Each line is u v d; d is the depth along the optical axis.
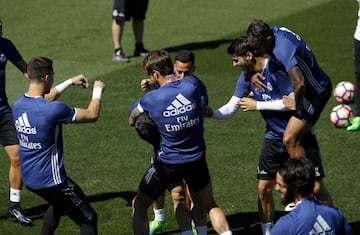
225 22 24.66
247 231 11.92
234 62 11.13
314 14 25.08
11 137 12.13
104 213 12.52
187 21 24.84
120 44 21.17
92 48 22.41
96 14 25.66
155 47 22.48
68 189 10.41
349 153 14.72
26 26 24.72
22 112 10.23
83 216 10.55
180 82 10.27
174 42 22.84
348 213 12.31
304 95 11.00
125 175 14.01
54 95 11.21
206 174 10.61
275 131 11.24
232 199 12.93
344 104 17.30
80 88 18.94
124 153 15.05
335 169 14.00
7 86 19.45
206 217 11.31
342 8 25.66
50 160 10.30
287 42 10.63
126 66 20.73
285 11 25.56
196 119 10.28
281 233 8.20
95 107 10.51
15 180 12.18
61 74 20.20
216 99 18.02
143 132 10.34
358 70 15.95
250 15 25.30
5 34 23.97
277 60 10.72
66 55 21.81
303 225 8.16
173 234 11.87
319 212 8.21
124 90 18.80
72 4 26.94
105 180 13.82
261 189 11.42
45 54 21.98
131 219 12.29
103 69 20.52
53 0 27.44
